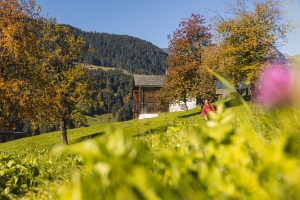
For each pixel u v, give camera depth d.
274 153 0.56
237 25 30.88
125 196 0.58
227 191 0.65
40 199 2.86
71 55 32.47
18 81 23.95
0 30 26.06
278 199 0.53
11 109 24.75
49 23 31.81
